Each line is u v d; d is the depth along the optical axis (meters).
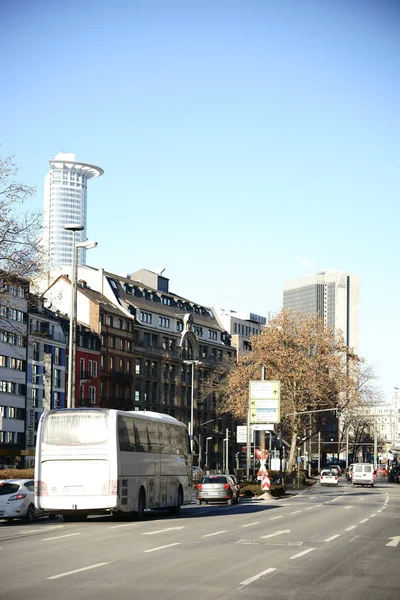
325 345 86.69
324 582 14.74
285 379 87.00
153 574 15.49
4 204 40.62
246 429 74.31
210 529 27.08
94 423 31.03
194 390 133.50
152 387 122.81
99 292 116.88
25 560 17.69
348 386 86.06
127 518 34.09
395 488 87.00
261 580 14.83
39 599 12.38
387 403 93.38
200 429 133.50
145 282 137.38
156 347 123.56
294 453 89.50
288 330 88.00
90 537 23.84
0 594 12.88
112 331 111.44
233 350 147.00
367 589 14.03
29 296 43.66
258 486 60.47
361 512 38.38
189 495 40.19
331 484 94.75
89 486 30.64
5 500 32.31
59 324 99.38
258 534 24.97
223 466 136.38
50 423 31.25
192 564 17.12
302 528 27.72
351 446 165.00
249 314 157.25
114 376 110.56
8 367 89.31
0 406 87.44
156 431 35.78
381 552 20.05
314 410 85.88
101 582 14.34
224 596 12.91
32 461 92.69
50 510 30.78
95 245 43.25
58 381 98.69
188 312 138.00
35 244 41.53
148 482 34.06
